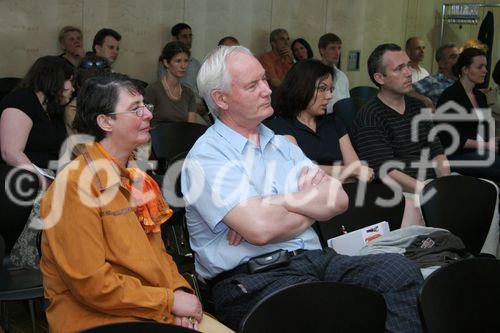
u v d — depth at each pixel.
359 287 1.64
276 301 1.54
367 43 7.50
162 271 1.90
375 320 1.68
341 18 7.23
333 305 1.61
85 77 3.20
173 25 5.92
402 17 7.73
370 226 2.61
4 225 2.53
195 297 1.92
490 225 3.02
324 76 3.04
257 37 6.57
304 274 2.10
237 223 2.08
